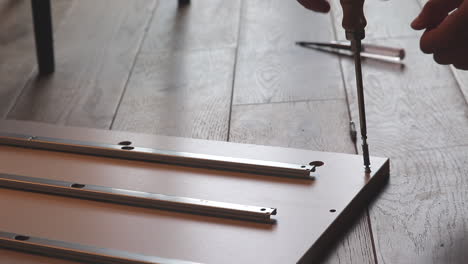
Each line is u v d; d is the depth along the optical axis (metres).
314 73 1.50
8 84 1.57
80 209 1.00
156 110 1.39
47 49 1.60
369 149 1.17
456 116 1.25
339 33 1.71
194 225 0.94
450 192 1.02
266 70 1.54
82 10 2.02
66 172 1.10
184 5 2.00
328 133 1.24
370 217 0.98
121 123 1.35
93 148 1.16
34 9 1.57
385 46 1.58
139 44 1.75
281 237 0.90
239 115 1.34
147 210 0.99
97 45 1.77
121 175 1.08
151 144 1.17
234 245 0.89
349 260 0.90
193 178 1.06
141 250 0.89
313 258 0.89
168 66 1.61
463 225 0.94
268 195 1.00
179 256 0.87
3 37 1.85
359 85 1.00
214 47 1.69
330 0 1.92
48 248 0.90
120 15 1.96
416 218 0.97
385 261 0.88
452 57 0.96
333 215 0.94
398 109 1.30
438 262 0.87
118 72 1.60
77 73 1.61
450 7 0.95
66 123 1.37
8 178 1.08
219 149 1.14
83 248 0.90
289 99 1.39
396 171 1.09
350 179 1.03
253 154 1.12
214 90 1.46
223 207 0.96
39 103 1.47
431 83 1.40
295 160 1.09
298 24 1.79
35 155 1.17
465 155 1.12
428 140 1.18
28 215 0.99
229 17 1.88
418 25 0.97
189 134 1.28
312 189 1.01
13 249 0.93
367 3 1.87
